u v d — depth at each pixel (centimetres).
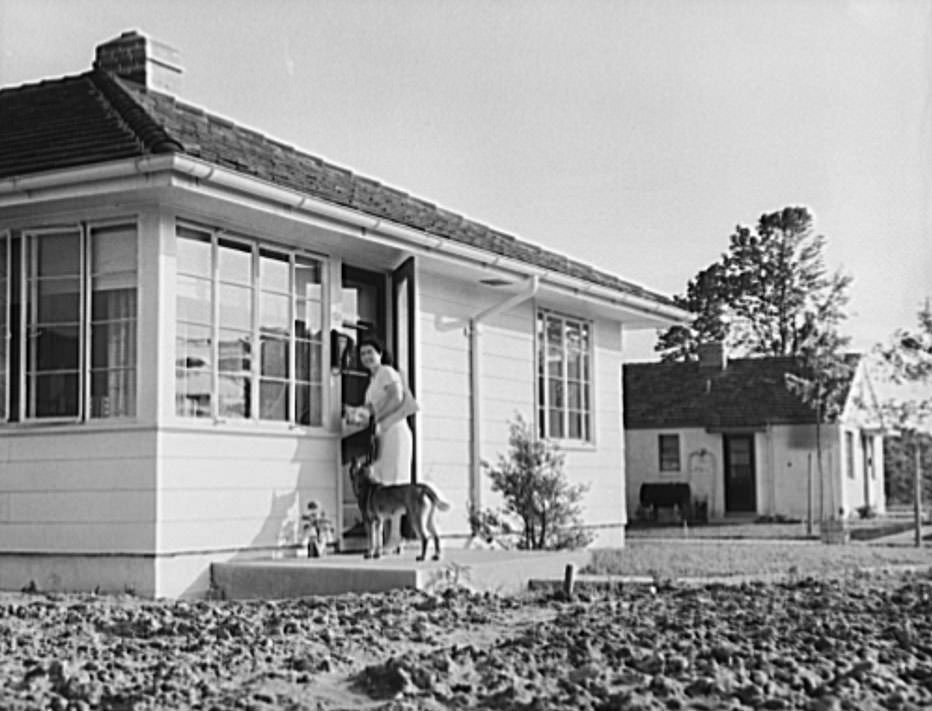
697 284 5547
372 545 1315
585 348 1952
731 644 837
